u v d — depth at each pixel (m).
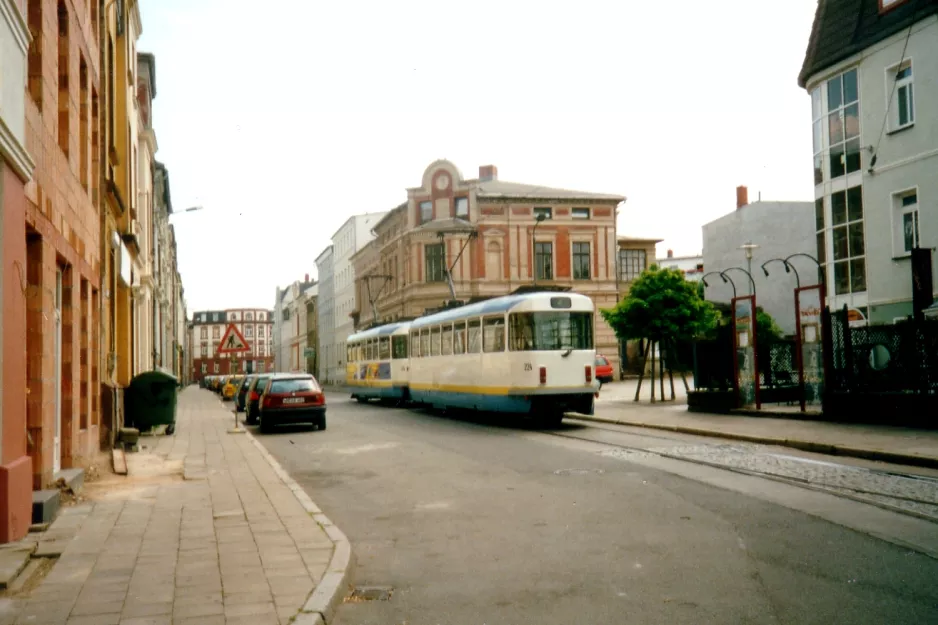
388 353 33.44
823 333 18.34
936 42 21.50
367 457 15.69
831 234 25.50
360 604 6.02
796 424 17.84
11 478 7.71
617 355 56.34
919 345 16.34
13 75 8.02
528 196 55.66
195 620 5.40
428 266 55.75
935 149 21.56
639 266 61.94
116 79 23.09
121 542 7.83
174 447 18.09
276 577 6.46
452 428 21.62
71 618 5.47
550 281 56.16
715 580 6.24
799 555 6.91
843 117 24.89
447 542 7.93
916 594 5.78
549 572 6.65
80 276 12.91
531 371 20.22
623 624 5.31
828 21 25.75
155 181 45.59
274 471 13.46
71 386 12.08
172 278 68.50
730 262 54.31
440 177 55.81
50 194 10.23
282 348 145.38
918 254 20.47
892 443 13.74
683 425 18.80
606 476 11.70
